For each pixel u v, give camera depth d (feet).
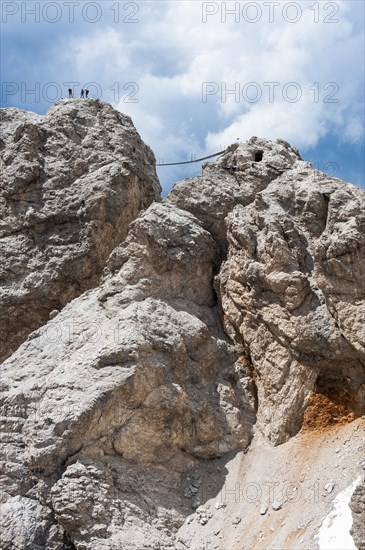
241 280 130.21
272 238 127.44
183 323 129.08
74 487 113.60
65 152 152.87
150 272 133.08
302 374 123.95
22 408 123.75
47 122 155.63
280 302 126.21
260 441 123.13
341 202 127.03
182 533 114.73
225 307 132.57
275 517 112.37
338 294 121.80
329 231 125.29
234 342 131.85
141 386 120.57
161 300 131.44
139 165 155.94
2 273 145.48
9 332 144.66
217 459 122.72
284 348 125.59
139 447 119.44
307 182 136.36
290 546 107.24
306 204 133.28
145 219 134.92
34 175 149.89
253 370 129.49
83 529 112.06
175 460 121.19
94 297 135.95
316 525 108.27
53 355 129.08
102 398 118.32
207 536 113.60
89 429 117.60
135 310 127.54
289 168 143.95
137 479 117.80
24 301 144.05
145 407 120.47
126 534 112.37
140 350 122.21
